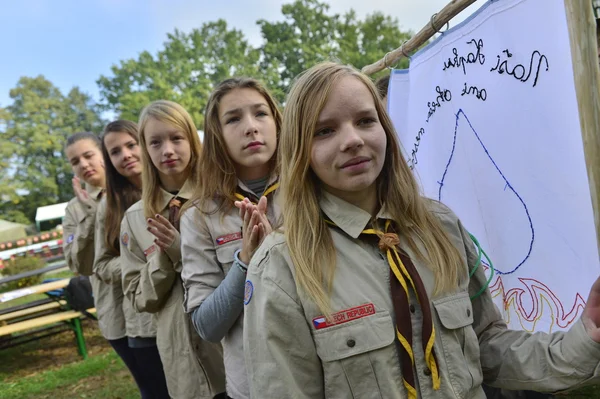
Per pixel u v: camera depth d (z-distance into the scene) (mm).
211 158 1769
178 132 2086
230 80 1795
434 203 1306
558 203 1251
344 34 36125
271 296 1077
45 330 6105
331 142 1088
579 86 967
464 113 1597
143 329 2525
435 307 1091
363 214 1148
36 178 43219
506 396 1672
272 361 1052
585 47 953
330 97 1088
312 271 1071
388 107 2205
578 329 999
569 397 2506
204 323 1532
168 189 2225
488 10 1414
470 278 1270
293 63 37781
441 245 1170
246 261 1409
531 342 1118
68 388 4535
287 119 1172
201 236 1683
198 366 2004
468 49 1532
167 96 36625
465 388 1068
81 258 3193
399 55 2062
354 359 1024
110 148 2615
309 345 1061
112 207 2676
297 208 1138
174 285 2029
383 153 1126
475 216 1612
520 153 1356
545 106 1251
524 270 1406
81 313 5504
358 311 1048
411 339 1041
